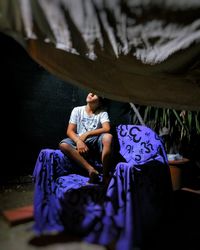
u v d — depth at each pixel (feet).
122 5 5.20
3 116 10.68
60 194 7.54
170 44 5.87
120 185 6.91
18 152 11.09
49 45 5.38
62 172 8.95
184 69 6.72
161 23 5.59
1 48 10.53
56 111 12.14
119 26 5.41
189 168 11.98
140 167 7.60
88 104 10.00
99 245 5.50
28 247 5.30
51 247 5.34
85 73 6.84
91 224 6.04
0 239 5.57
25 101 11.21
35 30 4.71
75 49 5.26
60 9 4.83
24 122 11.22
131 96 8.14
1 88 10.60
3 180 10.21
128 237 5.58
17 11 4.48
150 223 6.67
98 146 9.23
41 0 4.62
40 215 6.58
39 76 11.54
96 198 7.14
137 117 13.24
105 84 7.43
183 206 8.79
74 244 5.52
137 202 6.65
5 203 7.68
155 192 7.50
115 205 6.65
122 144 9.57
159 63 6.26
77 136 9.39
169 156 11.30
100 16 5.18
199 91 7.95
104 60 6.45
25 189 9.34
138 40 5.72
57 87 12.09
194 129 12.90
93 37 5.30
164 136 12.46
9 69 10.76
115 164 9.29
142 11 5.35
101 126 9.89
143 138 9.24
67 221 6.32
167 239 6.23
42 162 8.54
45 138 11.85
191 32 5.76
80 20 5.07
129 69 6.83
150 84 7.75
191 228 6.97
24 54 11.11
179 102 8.45
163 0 5.27
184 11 5.48
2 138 10.68
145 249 5.64
